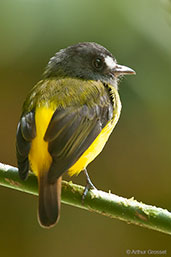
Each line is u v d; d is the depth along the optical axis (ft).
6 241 45.32
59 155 26.04
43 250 45.37
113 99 31.50
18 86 45.06
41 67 41.81
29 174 26.53
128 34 39.32
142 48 39.70
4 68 42.70
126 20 39.14
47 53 40.42
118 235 46.21
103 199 25.03
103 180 46.52
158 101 40.27
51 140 26.40
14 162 47.62
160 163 45.06
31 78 43.83
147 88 40.04
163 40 39.55
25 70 42.88
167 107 40.47
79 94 29.86
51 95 29.30
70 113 28.40
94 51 33.27
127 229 46.32
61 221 46.06
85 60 33.04
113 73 33.96
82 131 28.45
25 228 45.62
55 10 38.60
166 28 39.34
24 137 26.73
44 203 24.95
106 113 30.48
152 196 46.32
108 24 38.96
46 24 38.83
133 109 41.01
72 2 38.63
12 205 45.75
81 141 28.07
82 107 29.17
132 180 46.21
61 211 46.19
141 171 45.83
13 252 45.24
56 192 25.16
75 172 29.43
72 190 25.59
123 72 34.01
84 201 25.34
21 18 38.55
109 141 45.24
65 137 27.12
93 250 45.75
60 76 32.65
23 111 29.01
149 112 41.14
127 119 41.96
